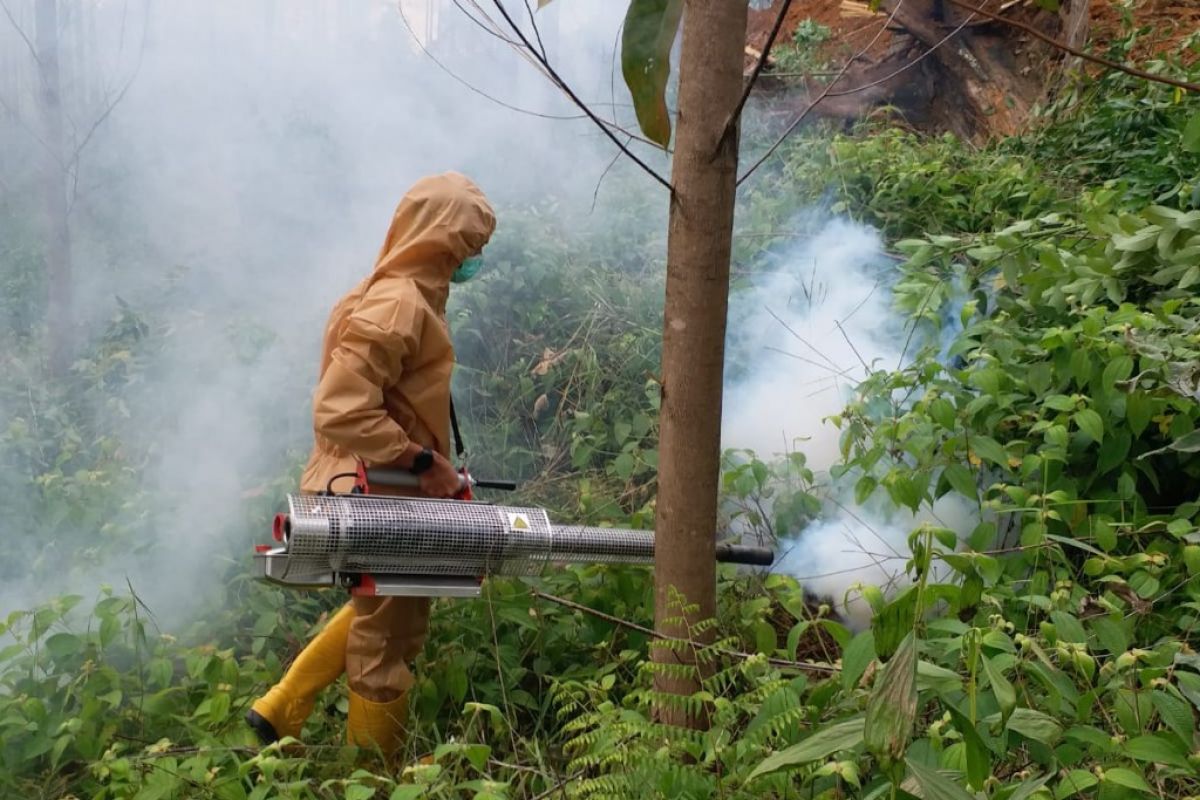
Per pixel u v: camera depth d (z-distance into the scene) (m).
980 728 2.18
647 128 1.84
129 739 3.05
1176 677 2.38
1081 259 3.75
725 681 2.67
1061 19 7.12
